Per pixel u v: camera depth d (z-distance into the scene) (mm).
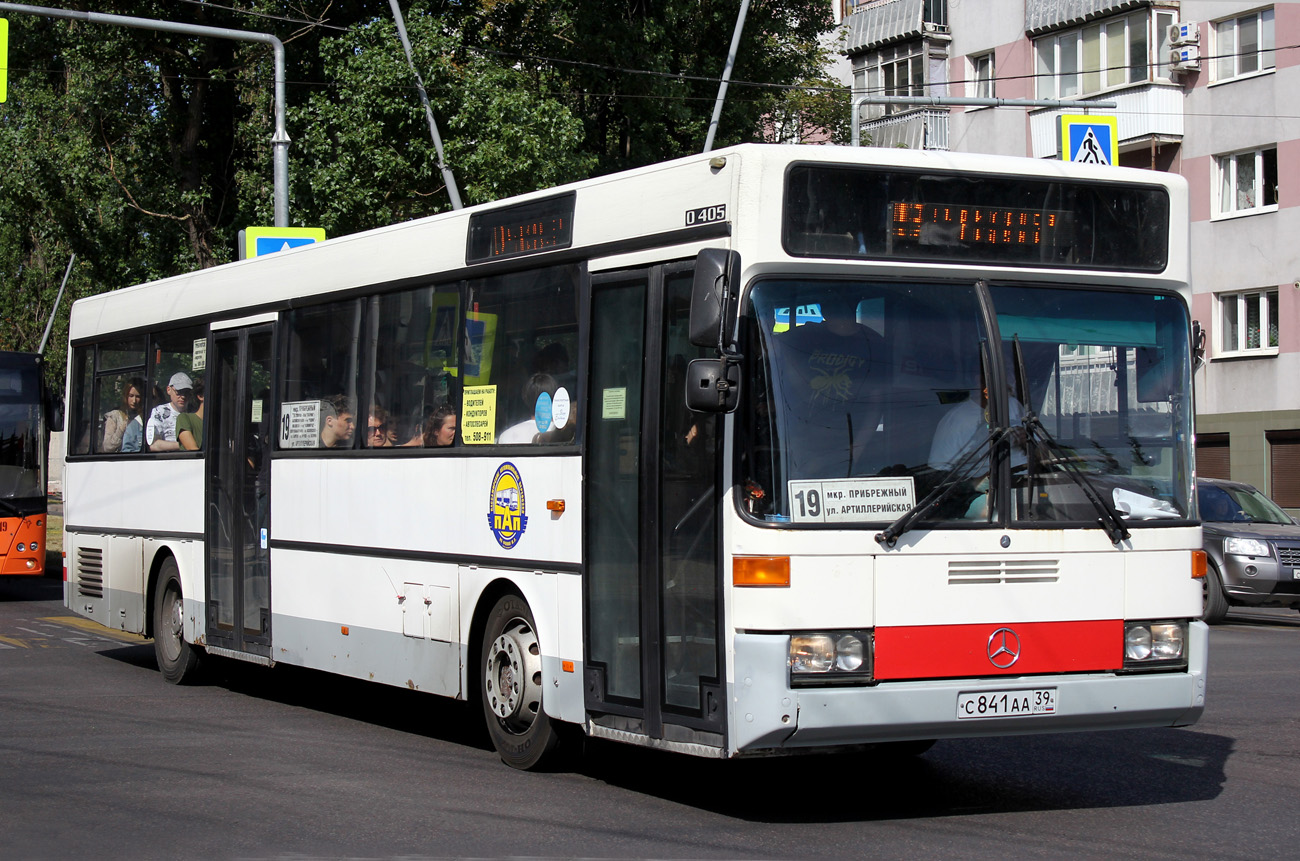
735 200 6910
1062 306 7258
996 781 8211
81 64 27641
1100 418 7246
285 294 11070
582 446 7891
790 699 6543
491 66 24219
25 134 27531
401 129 23547
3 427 20547
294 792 7809
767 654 6590
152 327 13227
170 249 28844
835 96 38000
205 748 9203
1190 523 7324
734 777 8367
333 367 10461
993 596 6887
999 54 38312
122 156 28156
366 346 10078
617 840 6707
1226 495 19812
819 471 6730
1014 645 6902
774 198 6863
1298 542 18156
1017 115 37844
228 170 29672
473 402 8938
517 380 8570
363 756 8961
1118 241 7438
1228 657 14398
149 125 28438
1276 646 15547
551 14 30594
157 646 12820
